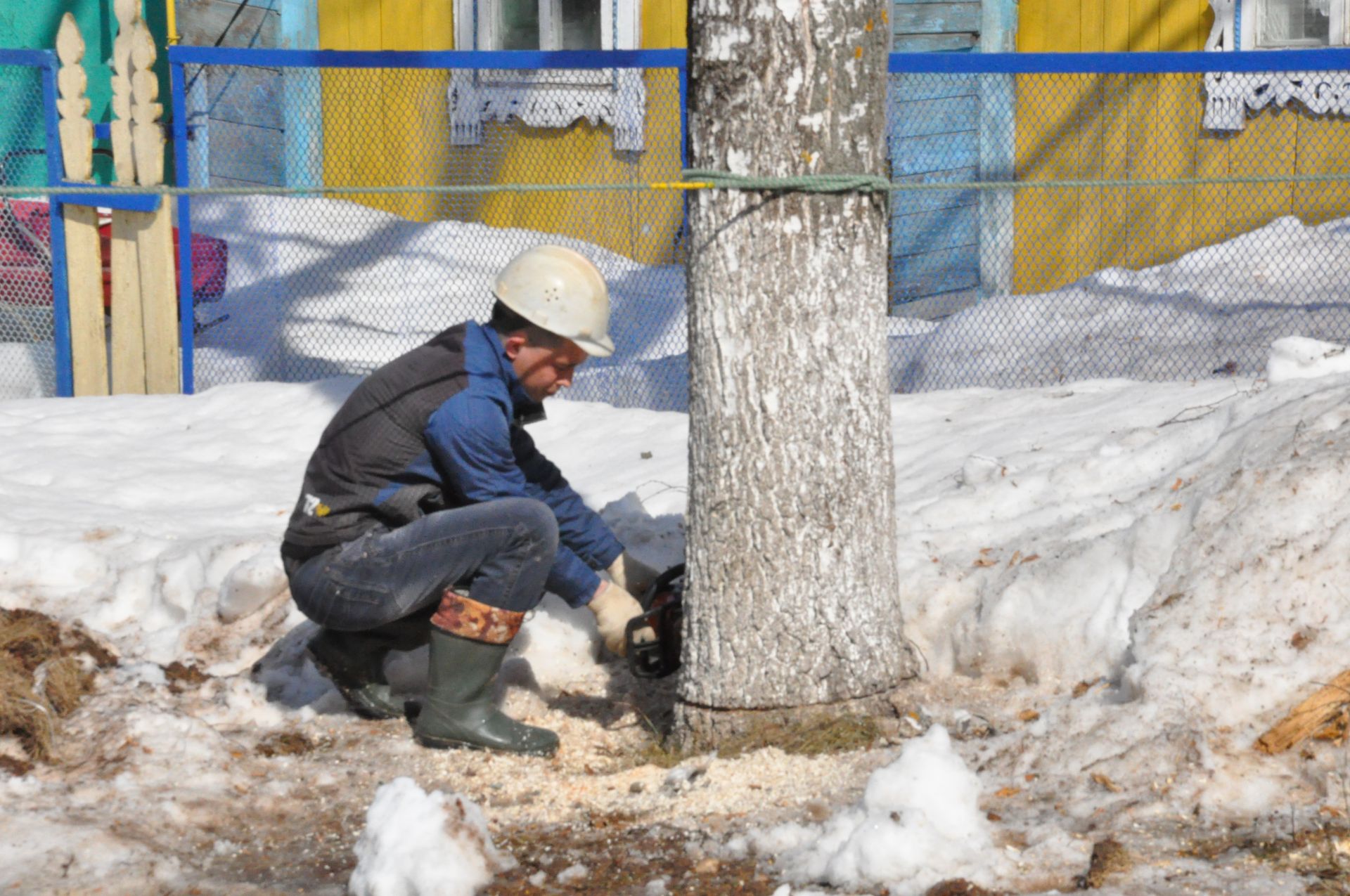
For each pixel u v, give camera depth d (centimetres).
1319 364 736
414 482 536
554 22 1557
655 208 1431
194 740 542
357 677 579
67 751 535
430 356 532
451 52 1142
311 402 1059
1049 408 859
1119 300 1272
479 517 523
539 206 1481
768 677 516
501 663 587
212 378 1222
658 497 770
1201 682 472
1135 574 550
